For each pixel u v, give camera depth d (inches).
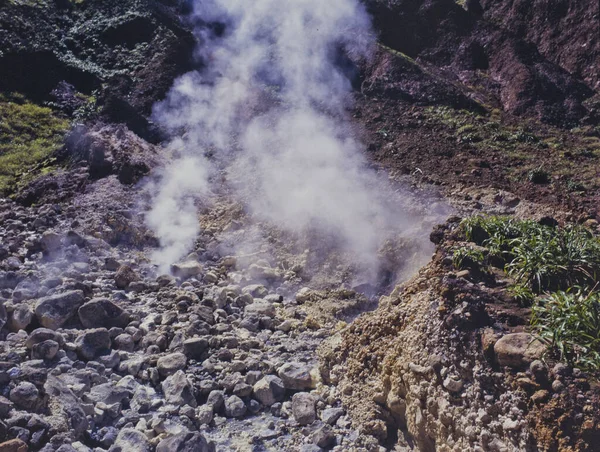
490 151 511.5
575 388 169.9
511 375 183.3
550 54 713.0
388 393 219.9
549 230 243.3
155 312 294.7
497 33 692.7
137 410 225.6
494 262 233.8
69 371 236.5
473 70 678.5
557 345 181.3
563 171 470.6
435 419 197.0
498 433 179.5
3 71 661.3
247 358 259.0
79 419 208.2
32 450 192.4
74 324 271.7
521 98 619.2
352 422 220.1
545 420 168.7
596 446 159.5
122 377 245.6
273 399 236.1
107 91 635.5
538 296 209.5
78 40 725.9
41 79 669.9
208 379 246.4
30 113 619.8
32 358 242.4
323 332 287.6
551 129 580.1
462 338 200.5
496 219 258.8
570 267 219.5
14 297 288.2
